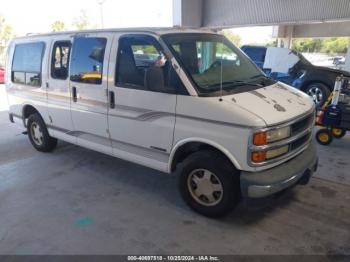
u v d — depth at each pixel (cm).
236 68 395
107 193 420
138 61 373
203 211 354
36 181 459
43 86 513
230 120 304
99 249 308
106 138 432
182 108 335
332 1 1200
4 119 855
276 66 987
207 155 333
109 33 407
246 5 1391
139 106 373
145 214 367
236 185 328
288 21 1318
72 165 515
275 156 314
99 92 417
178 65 338
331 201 385
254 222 346
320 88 869
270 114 307
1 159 548
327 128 578
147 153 387
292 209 369
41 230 340
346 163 500
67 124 489
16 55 571
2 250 310
